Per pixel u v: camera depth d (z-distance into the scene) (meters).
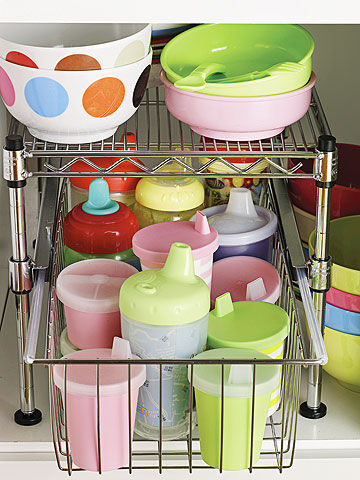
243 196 1.01
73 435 0.80
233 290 0.94
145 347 0.80
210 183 1.08
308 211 1.05
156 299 0.79
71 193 1.07
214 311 0.87
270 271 0.96
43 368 1.03
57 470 0.90
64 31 0.92
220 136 0.86
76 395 0.78
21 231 0.84
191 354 0.81
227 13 0.77
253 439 0.80
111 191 1.06
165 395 0.83
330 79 1.30
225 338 0.83
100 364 0.80
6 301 1.18
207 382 0.77
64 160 1.18
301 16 0.77
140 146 1.02
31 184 1.22
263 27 0.96
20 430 0.92
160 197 1.01
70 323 0.88
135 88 0.83
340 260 1.07
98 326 0.86
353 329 0.92
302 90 0.84
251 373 0.77
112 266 0.92
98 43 0.93
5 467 0.90
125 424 0.80
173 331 0.79
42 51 0.77
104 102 0.80
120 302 0.81
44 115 0.80
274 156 0.81
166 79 0.88
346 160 1.18
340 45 1.27
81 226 0.97
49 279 0.90
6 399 0.97
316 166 0.82
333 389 1.00
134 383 0.78
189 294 0.79
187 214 1.02
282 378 0.92
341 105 1.32
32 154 0.80
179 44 0.94
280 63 0.85
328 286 0.88
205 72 0.88
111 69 0.79
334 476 0.92
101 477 0.90
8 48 0.78
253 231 0.98
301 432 0.92
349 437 0.92
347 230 1.07
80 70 0.78
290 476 0.91
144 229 0.92
